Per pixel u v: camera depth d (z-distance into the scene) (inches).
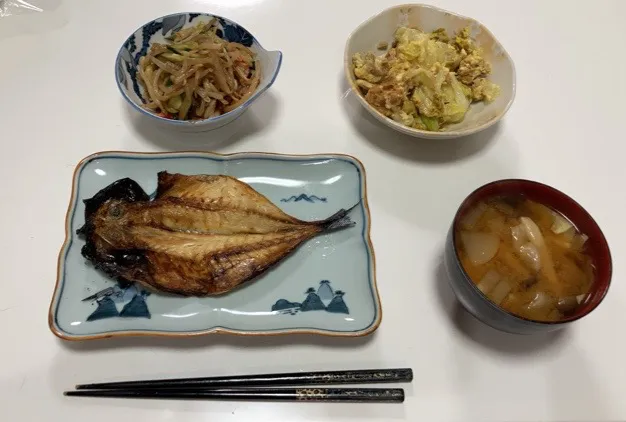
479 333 13.0
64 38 17.7
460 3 20.1
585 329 13.2
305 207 14.6
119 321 12.4
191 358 12.4
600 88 18.1
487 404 12.2
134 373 12.2
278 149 15.9
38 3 18.4
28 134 15.7
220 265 12.8
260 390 11.8
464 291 11.8
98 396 11.7
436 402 12.1
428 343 12.9
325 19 18.9
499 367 12.6
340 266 13.6
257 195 13.8
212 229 13.4
